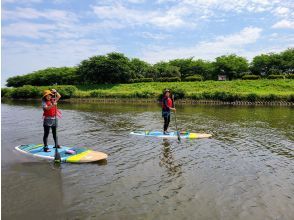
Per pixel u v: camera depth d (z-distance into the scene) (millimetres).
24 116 24531
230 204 6926
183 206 6812
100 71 62906
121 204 6906
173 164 9992
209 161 10375
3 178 8539
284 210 6648
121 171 9219
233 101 38344
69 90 50469
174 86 51750
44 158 10523
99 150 11906
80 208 6707
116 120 21391
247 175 8930
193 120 21141
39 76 73000
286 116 23359
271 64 60688
